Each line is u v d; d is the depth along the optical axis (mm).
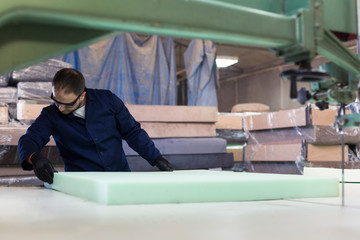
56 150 2438
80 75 1555
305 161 2889
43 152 2408
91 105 1670
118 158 1726
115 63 3660
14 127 2312
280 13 649
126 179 790
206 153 2936
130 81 3752
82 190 881
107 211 640
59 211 648
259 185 795
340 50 665
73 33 501
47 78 2607
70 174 1087
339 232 460
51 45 495
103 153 1680
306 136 2971
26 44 484
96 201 783
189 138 2928
